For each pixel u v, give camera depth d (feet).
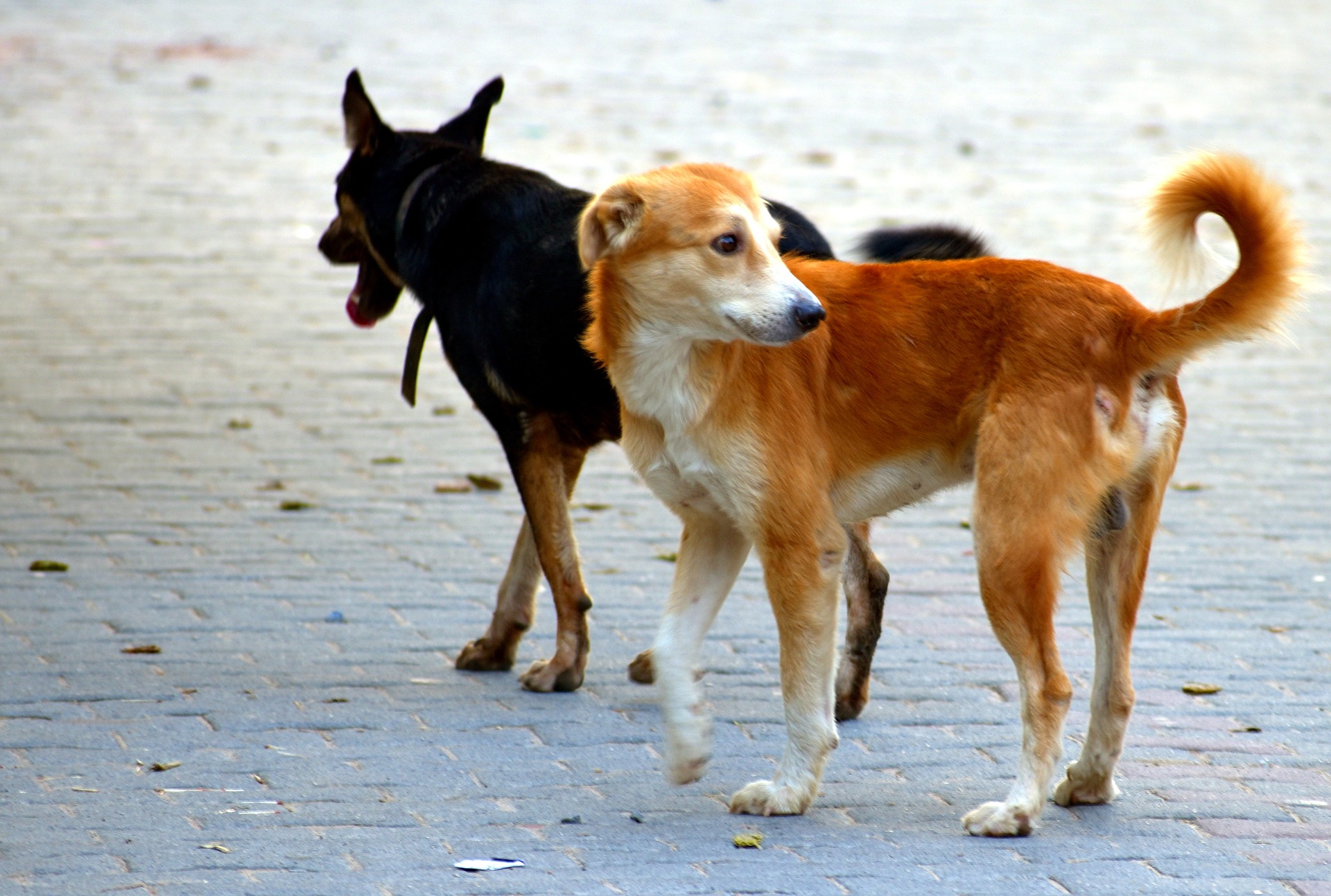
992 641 36.42
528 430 33.91
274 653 34.91
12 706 31.32
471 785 28.32
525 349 33.14
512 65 106.73
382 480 47.37
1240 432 52.16
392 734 30.76
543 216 33.88
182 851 25.05
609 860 25.02
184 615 36.86
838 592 27.27
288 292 66.23
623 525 44.80
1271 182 25.64
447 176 35.65
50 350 57.82
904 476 27.94
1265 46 118.93
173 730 30.48
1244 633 36.42
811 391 27.30
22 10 125.08
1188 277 27.09
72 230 72.74
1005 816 26.08
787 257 30.37
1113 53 115.14
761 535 26.76
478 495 46.47
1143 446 26.73
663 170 27.07
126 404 52.90
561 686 33.53
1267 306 25.54
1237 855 25.35
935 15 130.31
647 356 26.81
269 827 26.14
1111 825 26.68
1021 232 71.26
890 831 26.45
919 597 39.27
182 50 110.63
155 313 62.64
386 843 25.57
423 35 117.19
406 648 35.76
